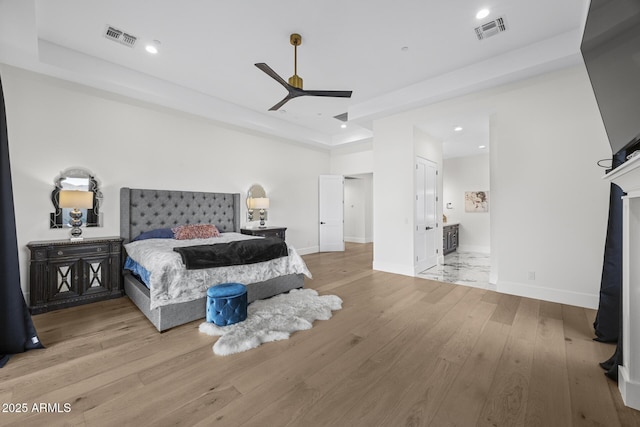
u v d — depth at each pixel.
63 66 3.02
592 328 2.44
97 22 2.62
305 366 1.88
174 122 4.26
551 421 1.39
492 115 3.80
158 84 3.73
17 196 3.00
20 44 2.59
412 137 4.29
